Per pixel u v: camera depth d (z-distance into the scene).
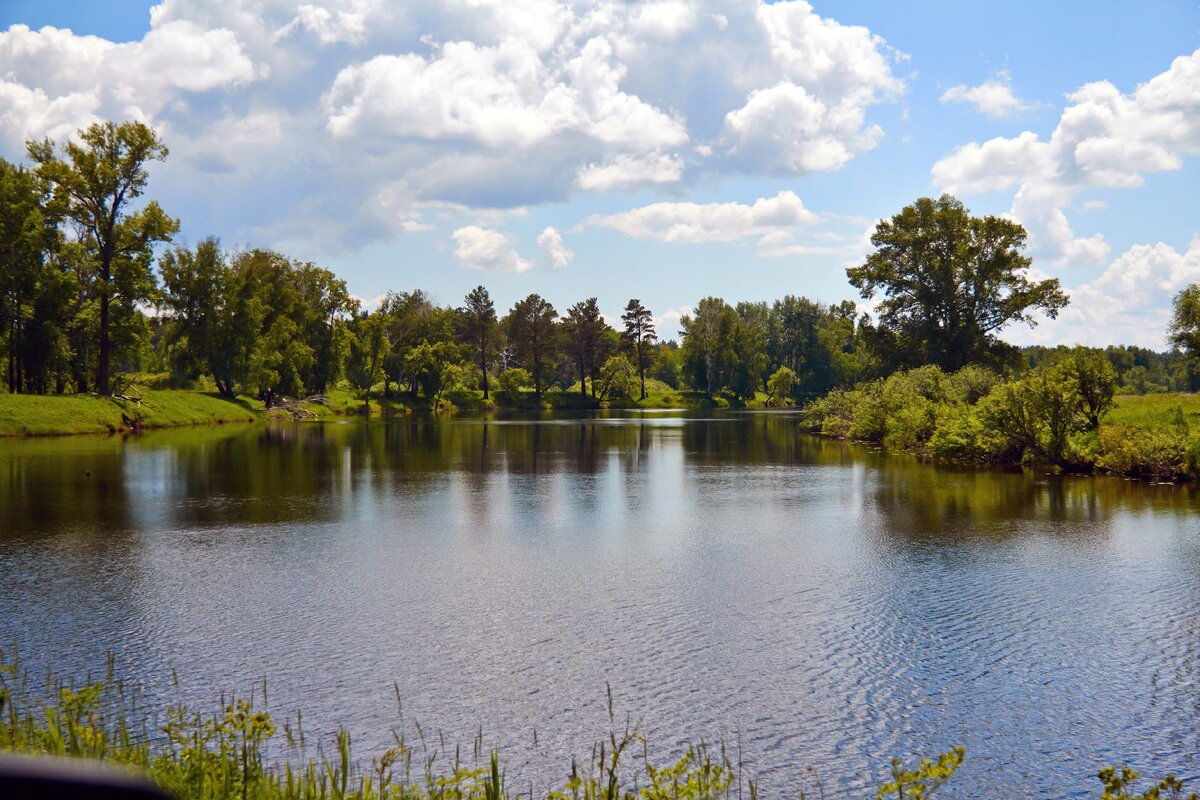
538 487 34.06
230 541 22.72
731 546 22.30
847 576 19.06
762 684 12.81
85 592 17.56
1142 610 16.42
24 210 60.62
